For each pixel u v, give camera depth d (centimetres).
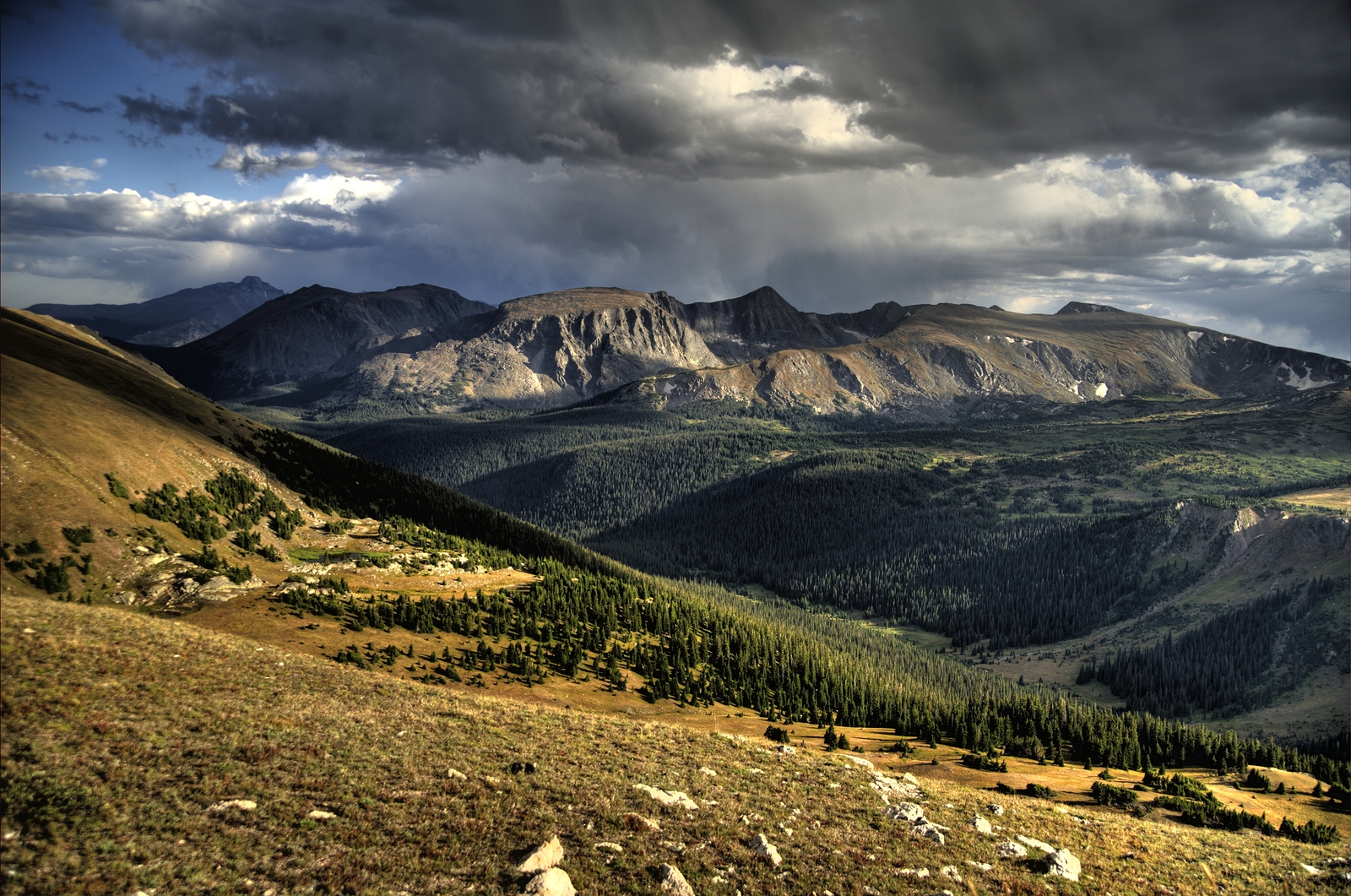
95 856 3394
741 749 7744
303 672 7431
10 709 4588
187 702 5534
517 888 3775
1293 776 14338
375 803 4556
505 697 11450
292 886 3528
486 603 16975
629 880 4031
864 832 5441
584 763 6134
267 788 4462
